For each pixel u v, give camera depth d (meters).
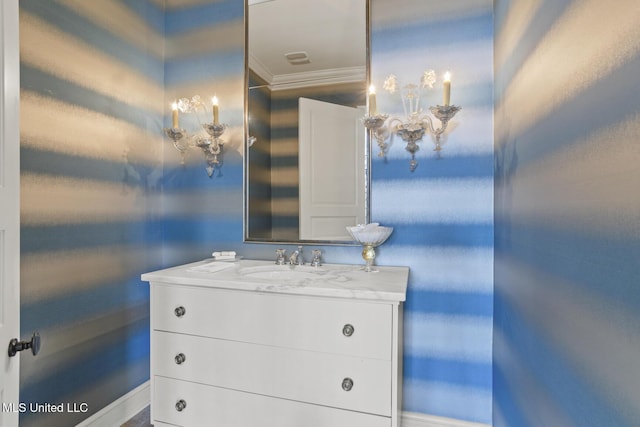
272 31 1.94
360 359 1.26
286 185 1.94
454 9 1.67
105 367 1.75
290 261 1.73
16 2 0.99
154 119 2.07
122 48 1.83
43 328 1.43
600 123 0.67
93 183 1.67
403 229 1.76
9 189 0.96
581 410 0.75
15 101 0.98
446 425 1.70
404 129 1.66
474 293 1.67
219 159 2.04
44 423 1.44
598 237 0.68
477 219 1.66
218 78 2.04
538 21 1.02
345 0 1.83
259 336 1.38
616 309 0.62
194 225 2.10
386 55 1.77
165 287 1.51
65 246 1.53
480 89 1.64
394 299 1.21
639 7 0.56
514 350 1.28
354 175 1.83
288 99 1.92
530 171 1.10
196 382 1.47
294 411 1.34
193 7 2.08
